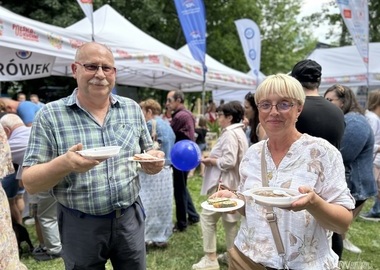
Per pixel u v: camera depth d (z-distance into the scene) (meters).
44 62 5.20
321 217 1.37
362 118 2.96
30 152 1.71
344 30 20.08
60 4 13.10
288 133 1.55
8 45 4.12
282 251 1.48
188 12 7.76
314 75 2.24
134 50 5.93
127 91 13.88
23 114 4.20
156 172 1.84
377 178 4.12
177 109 4.80
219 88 12.65
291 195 1.34
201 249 3.91
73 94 1.85
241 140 3.21
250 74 11.07
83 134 1.78
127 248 1.90
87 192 1.75
